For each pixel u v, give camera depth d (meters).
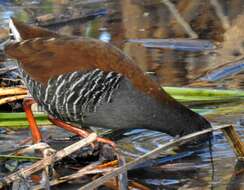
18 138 11.23
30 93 10.98
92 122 10.87
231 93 12.10
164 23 16.44
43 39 10.82
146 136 11.30
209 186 9.51
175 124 10.90
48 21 16.66
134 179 9.82
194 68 13.77
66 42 10.69
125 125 10.91
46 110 10.95
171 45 15.09
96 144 10.39
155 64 14.01
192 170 10.02
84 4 17.95
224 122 11.38
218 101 12.09
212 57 14.33
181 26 16.14
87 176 9.76
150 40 15.36
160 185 9.62
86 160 10.37
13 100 11.80
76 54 10.57
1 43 14.96
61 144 11.02
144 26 16.30
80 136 11.09
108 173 8.53
